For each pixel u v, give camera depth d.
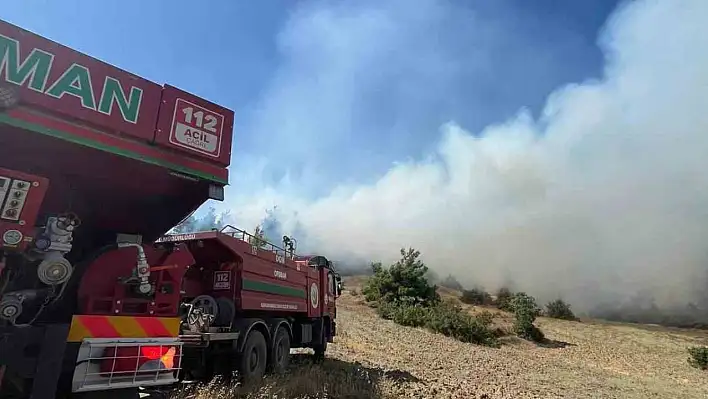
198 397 7.14
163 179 6.00
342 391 8.84
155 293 5.91
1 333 4.45
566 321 55.31
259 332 9.38
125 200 6.24
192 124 5.85
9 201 4.30
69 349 4.96
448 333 32.03
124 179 5.77
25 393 4.52
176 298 6.11
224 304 8.77
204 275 9.18
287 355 10.83
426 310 35.59
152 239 7.01
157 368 5.59
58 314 5.13
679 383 22.59
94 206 6.04
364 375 11.04
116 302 5.51
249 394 7.69
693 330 62.88
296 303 11.60
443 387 11.41
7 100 4.28
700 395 18.58
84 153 5.07
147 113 5.39
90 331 5.14
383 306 37.81
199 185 6.23
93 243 6.28
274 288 10.42
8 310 4.48
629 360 31.42
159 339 5.70
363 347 18.94
